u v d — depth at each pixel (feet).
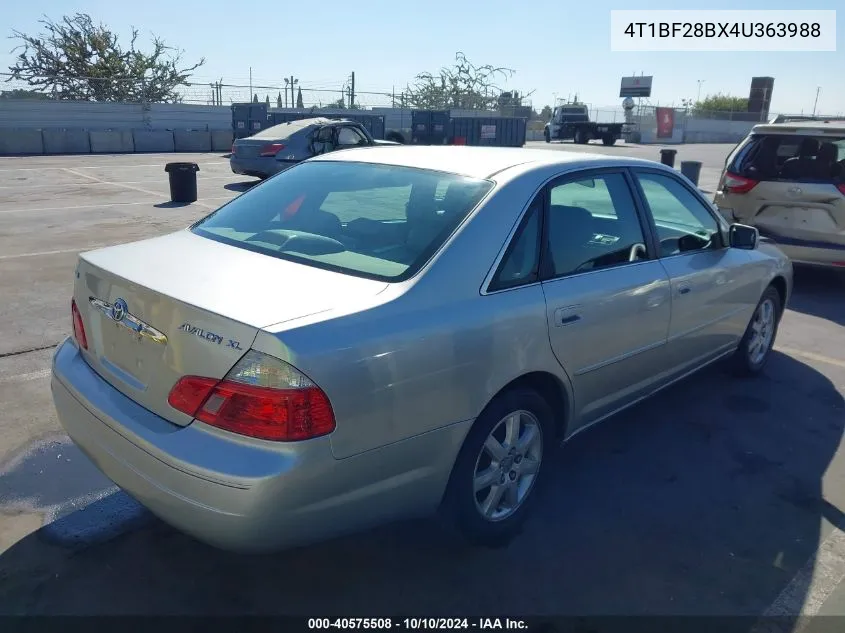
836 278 27.96
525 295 9.75
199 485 7.41
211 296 8.14
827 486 12.37
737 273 14.82
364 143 52.85
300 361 7.33
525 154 11.93
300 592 9.30
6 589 9.14
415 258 9.14
